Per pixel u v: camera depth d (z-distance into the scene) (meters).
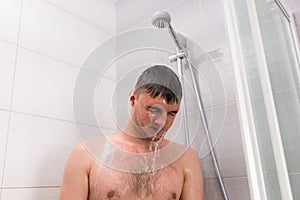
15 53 0.93
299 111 0.60
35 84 0.96
